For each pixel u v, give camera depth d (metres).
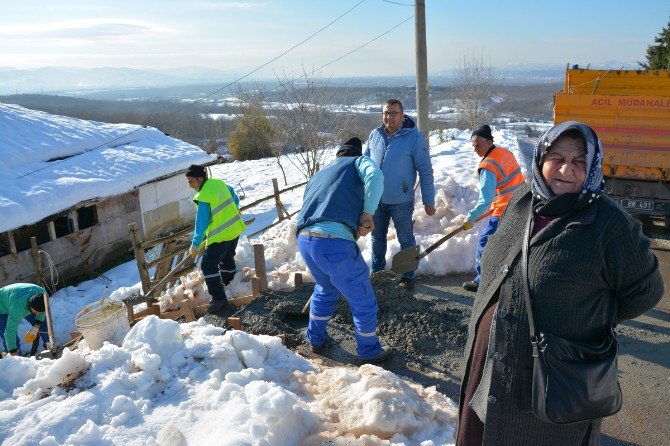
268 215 13.66
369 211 3.68
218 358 3.22
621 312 1.80
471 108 25.12
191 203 15.18
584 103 7.32
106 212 12.01
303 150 21.88
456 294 5.16
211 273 5.03
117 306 4.23
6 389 2.96
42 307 5.95
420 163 5.18
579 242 1.68
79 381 2.90
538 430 1.79
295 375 3.36
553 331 1.72
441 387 3.66
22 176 11.16
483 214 4.79
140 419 2.63
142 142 15.27
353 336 4.42
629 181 7.38
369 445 2.56
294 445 2.54
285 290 5.30
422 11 7.46
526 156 13.21
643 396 3.52
